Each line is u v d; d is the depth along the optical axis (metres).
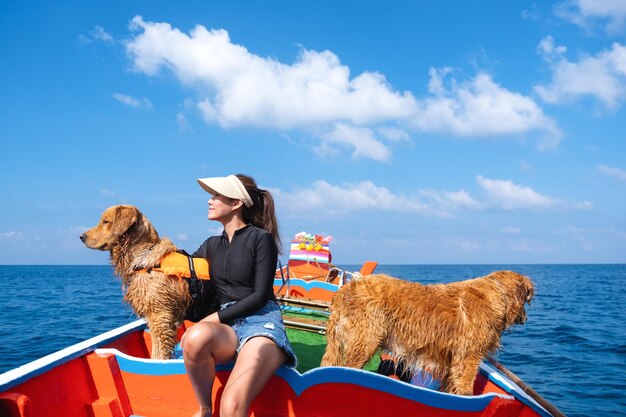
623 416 6.93
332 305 4.20
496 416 3.35
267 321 3.24
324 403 3.15
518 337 13.61
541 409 3.34
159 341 4.17
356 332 3.95
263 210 3.66
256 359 2.93
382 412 3.18
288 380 3.12
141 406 3.39
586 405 7.46
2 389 2.76
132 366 3.42
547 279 62.00
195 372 2.97
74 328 14.90
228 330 3.11
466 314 3.86
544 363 10.29
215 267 3.52
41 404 3.04
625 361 10.50
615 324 16.41
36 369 3.00
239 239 3.45
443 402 3.25
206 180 3.49
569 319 17.94
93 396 3.41
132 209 4.31
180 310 4.29
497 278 4.10
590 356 11.02
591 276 74.00
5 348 11.80
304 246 11.14
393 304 3.94
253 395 2.89
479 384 4.17
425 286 4.07
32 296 28.23
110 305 22.34
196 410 3.29
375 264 10.84
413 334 3.92
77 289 35.75
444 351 3.88
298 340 6.71
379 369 4.74
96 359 3.40
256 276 3.34
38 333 13.93
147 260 4.21
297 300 7.61
